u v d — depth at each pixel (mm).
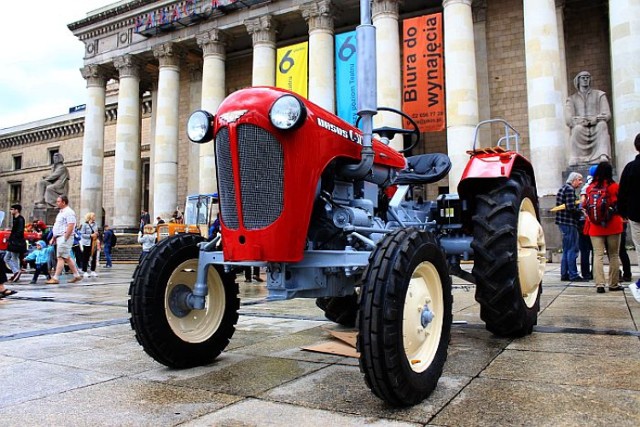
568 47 24766
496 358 3705
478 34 25719
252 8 28484
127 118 33625
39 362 3955
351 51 24922
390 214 4184
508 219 4129
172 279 3781
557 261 16156
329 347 4184
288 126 3004
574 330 4711
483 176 4254
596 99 17062
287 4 27391
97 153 35531
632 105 17203
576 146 17062
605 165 7691
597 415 2461
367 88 3408
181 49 32656
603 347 3949
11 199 56969
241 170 3203
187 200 25375
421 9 27422
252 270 12180
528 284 4445
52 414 2682
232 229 3260
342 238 3580
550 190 19016
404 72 23641
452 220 4863
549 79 19891
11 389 3189
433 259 3113
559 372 3262
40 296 9500
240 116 3193
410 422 2461
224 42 30375
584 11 24578
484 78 25453
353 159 3641
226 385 3203
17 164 57156
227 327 4023
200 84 34906
